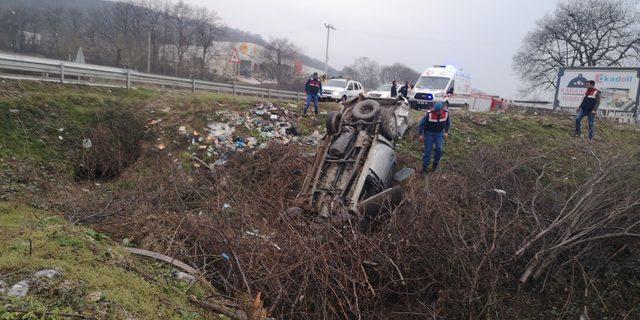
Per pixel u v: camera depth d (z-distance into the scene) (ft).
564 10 140.87
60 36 141.08
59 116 35.09
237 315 16.11
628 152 24.30
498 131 39.55
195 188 28.89
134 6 161.07
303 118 44.57
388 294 20.35
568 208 22.65
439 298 19.45
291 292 18.40
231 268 18.47
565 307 19.48
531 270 20.26
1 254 15.43
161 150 35.70
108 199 26.18
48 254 16.10
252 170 31.55
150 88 52.08
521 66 150.71
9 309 12.09
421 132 31.22
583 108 36.24
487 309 18.88
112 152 34.99
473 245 19.63
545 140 35.88
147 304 14.53
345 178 24.53
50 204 25.00
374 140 25.71
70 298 13.43
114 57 130.31
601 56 138.72
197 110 40.37
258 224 22.88
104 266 16.37
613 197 21.22
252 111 43.06
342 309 17.90
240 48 209.67
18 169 29.19
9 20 138.10
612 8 135.95
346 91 70.64
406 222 21.57
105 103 38.45
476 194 24.03
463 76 67.41
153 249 20.48
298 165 31.04
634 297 19.33
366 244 20.18
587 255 20.58
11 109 33.30
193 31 165.68
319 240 20.34
